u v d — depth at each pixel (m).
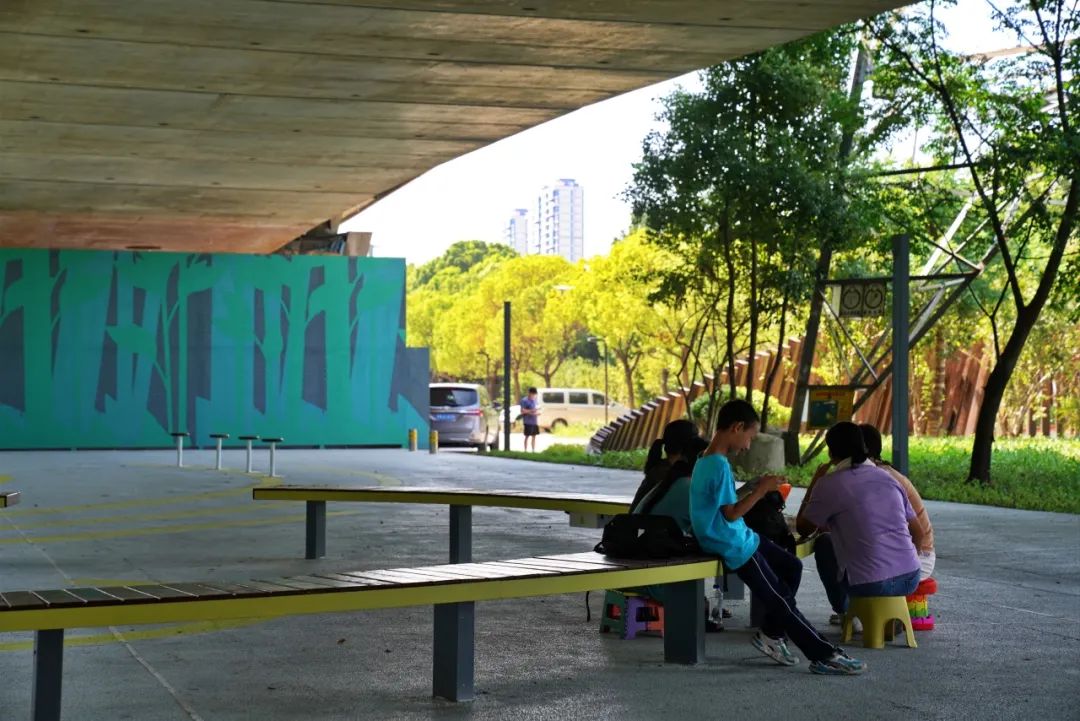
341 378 34.69
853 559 7.75
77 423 33.00
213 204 33.16
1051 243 22.58
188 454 31.23
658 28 16.30
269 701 6.31
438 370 94.62
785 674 6.98
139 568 11.20
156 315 33.53
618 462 27.33
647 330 58.94
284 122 22.86
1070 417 40.00
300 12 15.73
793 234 25.20
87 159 26.80
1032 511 17.36
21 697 6.37
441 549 12.71
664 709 6.16
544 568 6.73
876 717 6.03
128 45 17.44
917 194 24.67
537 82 19.58
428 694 6.48
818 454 26.53
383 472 24.98
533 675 6.94
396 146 25.12
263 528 14.58
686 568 7.03
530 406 39.25
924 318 24.59
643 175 25.47
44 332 32.84
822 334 33.91
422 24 16.25
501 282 83.94
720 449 7.30
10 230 38.47
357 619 8.66
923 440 35.06
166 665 7.16
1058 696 6.48
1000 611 9.19
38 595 5.74
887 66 22.23
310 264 34.47
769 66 24.22
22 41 17.23
